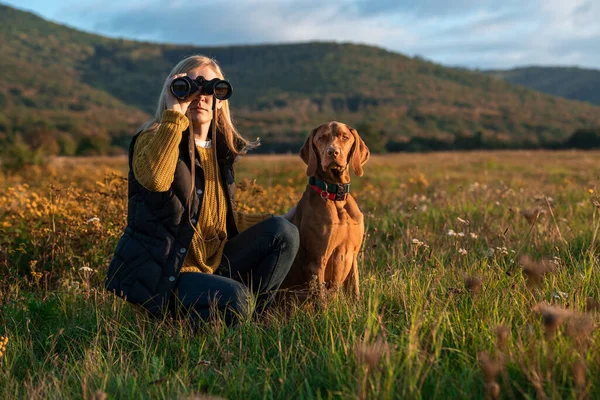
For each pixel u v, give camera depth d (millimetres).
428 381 2254
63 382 2572
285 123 136625
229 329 3025
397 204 7359
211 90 3166
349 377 2281
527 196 7426
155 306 3121
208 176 3340
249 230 3490
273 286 3527
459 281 3439
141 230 3170
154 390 2396
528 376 2088
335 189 3711
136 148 3172
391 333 2701
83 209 4855
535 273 2994
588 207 6328
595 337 2381
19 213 5094
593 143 61406
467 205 6617
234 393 2359
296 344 2779
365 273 4352
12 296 3727
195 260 3293
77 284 3863
